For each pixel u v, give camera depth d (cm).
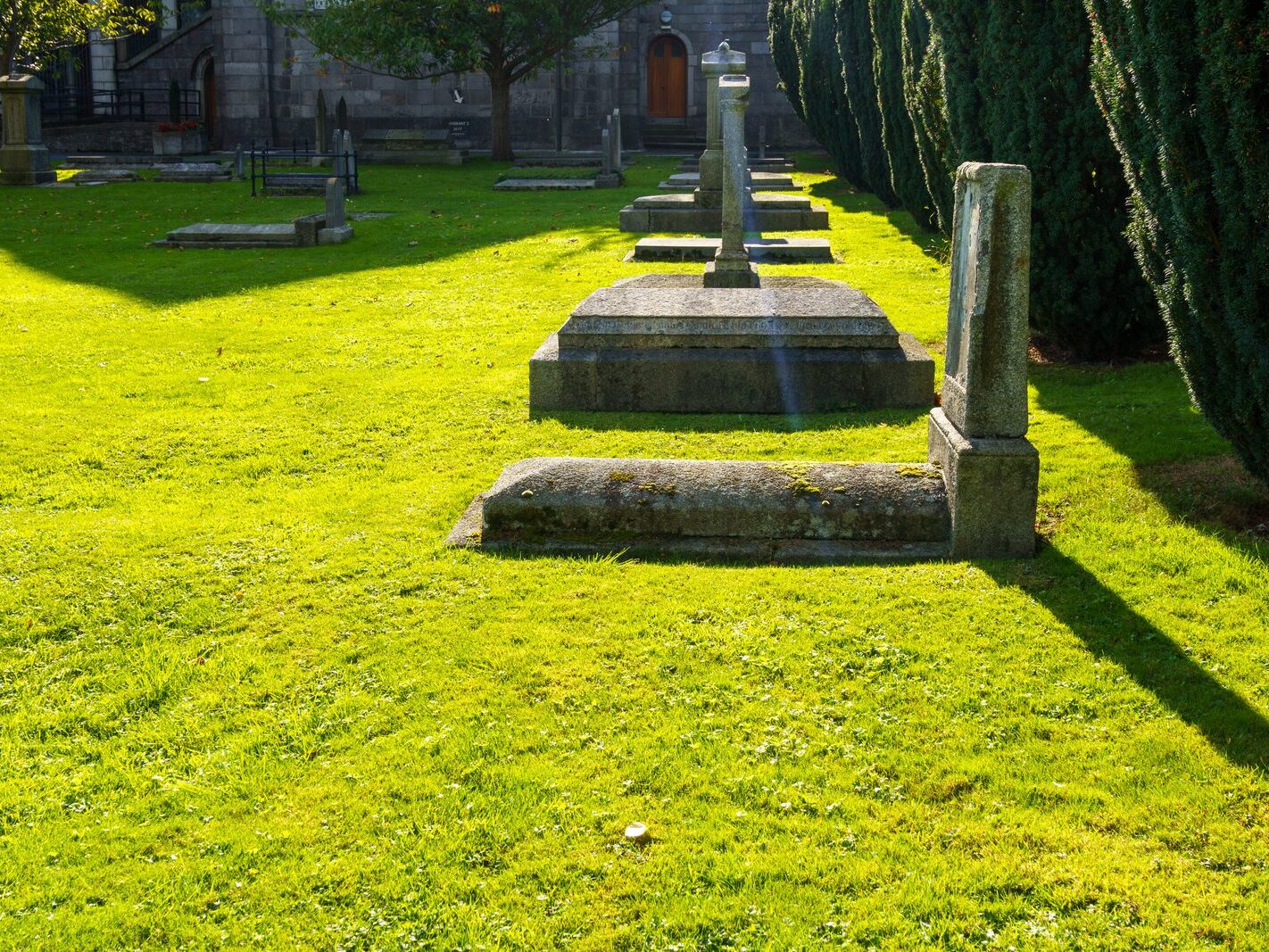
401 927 351
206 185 2739
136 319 1273
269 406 933
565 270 1542
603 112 3803
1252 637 509
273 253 1734
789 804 405
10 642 540
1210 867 369
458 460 792
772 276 1293
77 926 354
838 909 354
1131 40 612
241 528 675
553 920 352
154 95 4162
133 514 704
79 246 1823
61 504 724
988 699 469
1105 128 896
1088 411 834
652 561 615
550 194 2528
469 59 3089
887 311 1210
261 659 516
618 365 895
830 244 1697
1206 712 453
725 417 880
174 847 391
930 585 570
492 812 404
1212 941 338
